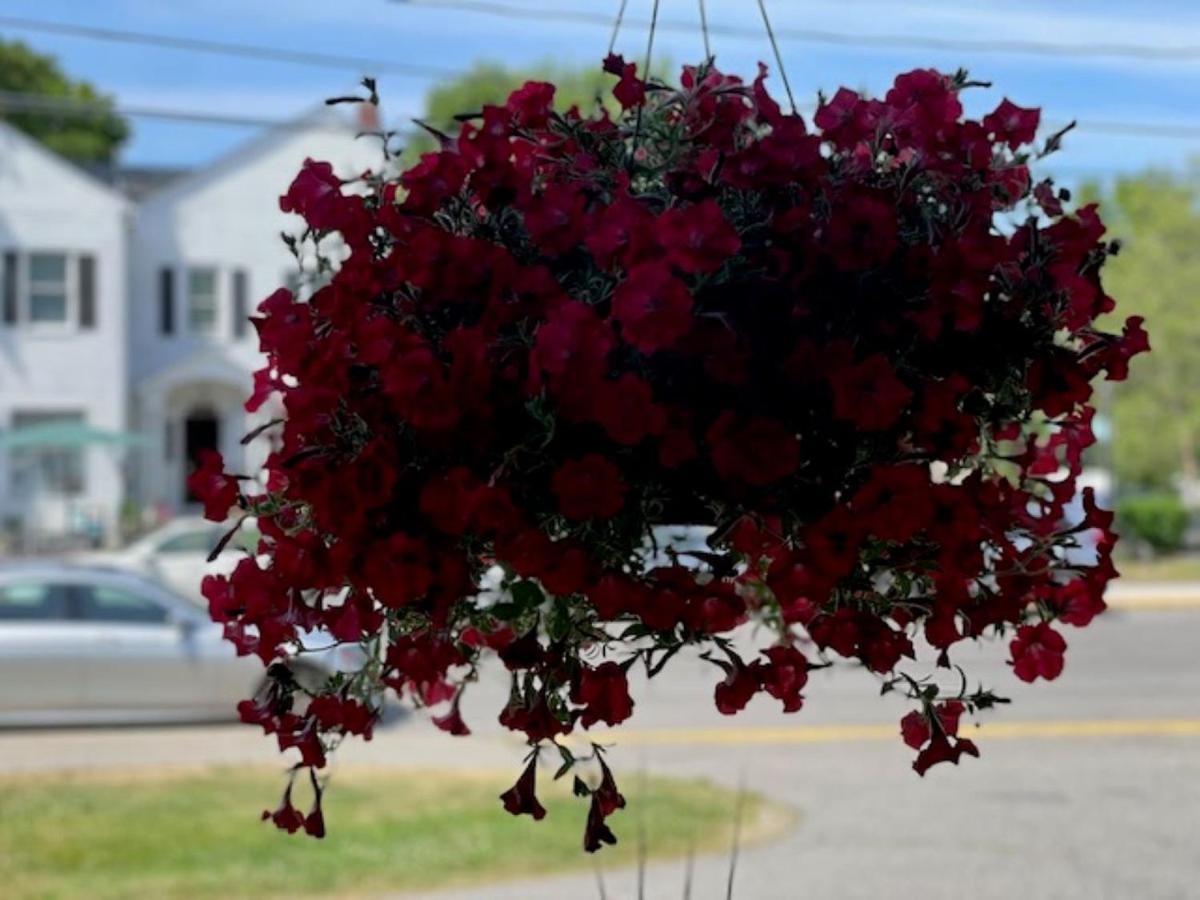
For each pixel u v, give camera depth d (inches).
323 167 110.6
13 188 1290.6
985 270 101.9
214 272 1357.0
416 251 101.3
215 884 319.3
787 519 102.0
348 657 124.7
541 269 101.3
